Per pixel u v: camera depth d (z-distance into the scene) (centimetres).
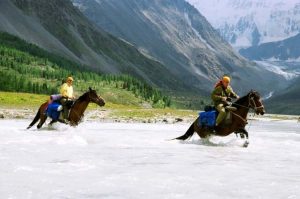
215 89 2392
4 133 2622
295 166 1457
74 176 1155
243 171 1310
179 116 9869
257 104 2325
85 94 3022
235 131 2380
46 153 1623
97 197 916
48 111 3003
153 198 911
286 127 7588
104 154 1662
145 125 5397
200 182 1102
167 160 1532
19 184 1036
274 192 992
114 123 5925
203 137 2428
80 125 4541
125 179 1125
